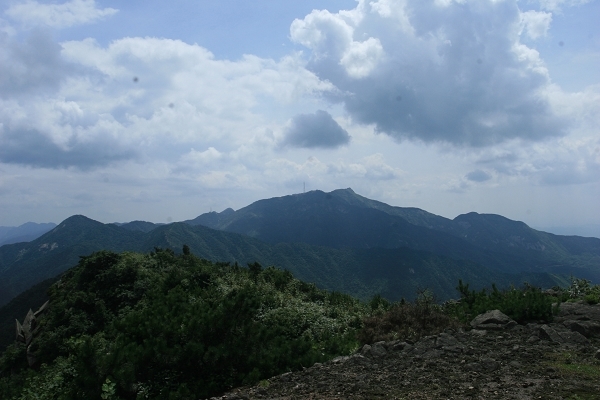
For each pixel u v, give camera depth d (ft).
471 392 20.24
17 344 73.46
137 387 26.12
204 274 64.75
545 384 20.84
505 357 25.77
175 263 79.10
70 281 78.95
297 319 46.44
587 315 36.01
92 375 25.90
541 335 30.55
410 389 21.44
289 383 25.11
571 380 21.30
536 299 37.37
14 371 66.74
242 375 27.68
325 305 59.41
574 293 46.88
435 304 38.93
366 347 30.91
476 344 29.27
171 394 25.18
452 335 32.48
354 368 26.50
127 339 30.09
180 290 48.70
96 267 70.49
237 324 30.40
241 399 22.81
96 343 31.27
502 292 46.55
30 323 78.59
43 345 55.62
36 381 40.78
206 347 28.91
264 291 61.26
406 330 34.37
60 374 34.50
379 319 36.96
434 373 23.67
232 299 31.35
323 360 30.81
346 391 21.98
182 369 27.73
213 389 26.55
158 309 35.65
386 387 22.08
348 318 49.49
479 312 40.34
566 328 32.12
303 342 31.53
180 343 29.09
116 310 60.54
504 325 33.96
